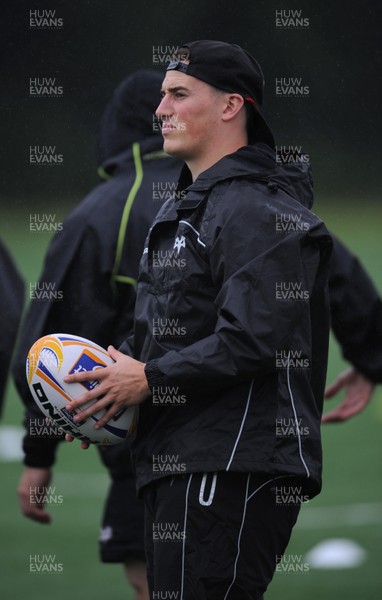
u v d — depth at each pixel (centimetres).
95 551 1919
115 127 1442
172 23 7125
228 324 973
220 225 1004
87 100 7425
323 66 7475
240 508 998
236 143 1077
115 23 7188
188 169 1122
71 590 1708
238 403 999
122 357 1041
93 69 7362
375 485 2341
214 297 1013
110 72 7338
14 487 2344
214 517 994
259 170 1037
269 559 1027
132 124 1431
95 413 1044
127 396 1020
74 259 1357
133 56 7225
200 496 996
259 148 1054
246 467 984
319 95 7506
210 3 7094
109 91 7406
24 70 7412
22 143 7519
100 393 1028
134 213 1355
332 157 7656
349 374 1541
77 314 1361
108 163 1424
